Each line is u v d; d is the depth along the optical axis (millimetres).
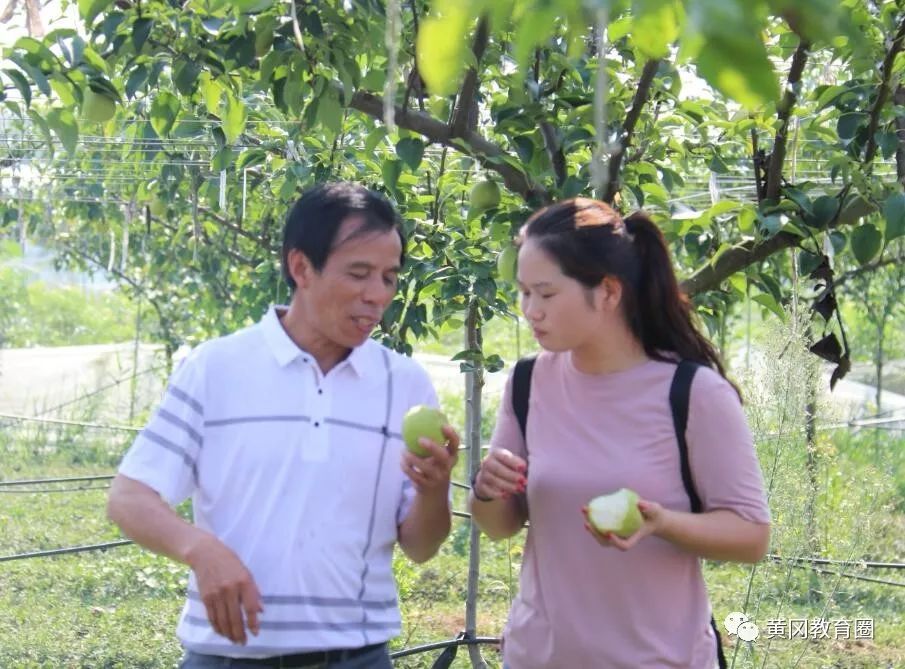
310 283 1990
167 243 7758
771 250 3248
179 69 2949
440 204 3775
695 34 716
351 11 2871
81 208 6465
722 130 3623
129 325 17234
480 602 5773
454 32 819
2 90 2938
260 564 1965
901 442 7707
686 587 2025
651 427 1996
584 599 2014
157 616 5344
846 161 3094
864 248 3178
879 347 8508
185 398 2004
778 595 4195
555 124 3201
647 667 1976
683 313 2064
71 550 5098
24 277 16422
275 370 2021
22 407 10992
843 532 3998
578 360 2064
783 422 3514
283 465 1985
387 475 2055
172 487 1970
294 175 3639
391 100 1013
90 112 2986
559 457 2051
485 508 2135
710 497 1971
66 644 4902
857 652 4898
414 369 2143
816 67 4148
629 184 3270
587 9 776
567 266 1958
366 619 2023
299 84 2932
